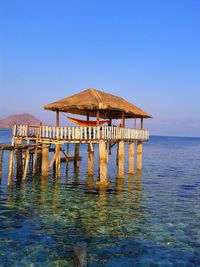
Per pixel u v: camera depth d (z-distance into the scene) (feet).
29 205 55.67
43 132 77.41
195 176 101.19
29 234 41.34
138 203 59.62
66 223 46.26
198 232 43.73
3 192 65.00
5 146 66.54
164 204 59.52
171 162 152.25
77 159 108.68
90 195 65.00
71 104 75.15
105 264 33.68
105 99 81.61
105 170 74.08
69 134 73.72
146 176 96.73
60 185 74.64
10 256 34.78
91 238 40.65
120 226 45.60
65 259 34.32
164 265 33.78
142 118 101.04
